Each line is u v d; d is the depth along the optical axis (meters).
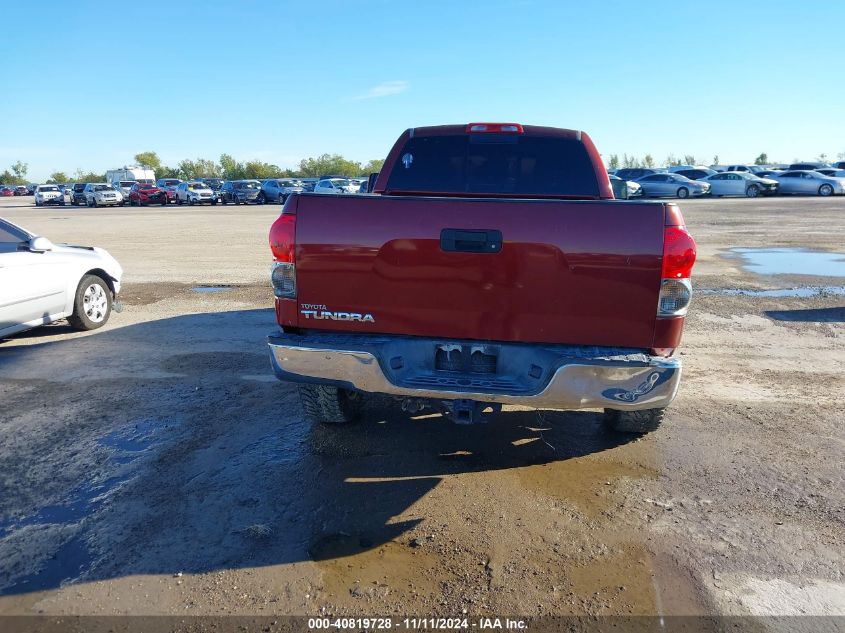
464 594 2.96
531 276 3.49
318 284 3.75
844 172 41.97
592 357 3.44
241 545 3.34
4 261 6.72
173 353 6.77
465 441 4.57
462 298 3.58
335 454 4.37
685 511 3.65
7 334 6.78
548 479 4.03
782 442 4.56
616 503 3.74
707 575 3.10
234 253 15.76
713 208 29.38
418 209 3.55
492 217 3.48
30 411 5.16
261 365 6.32
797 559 3.22
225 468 4.18
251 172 106.19
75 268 7.57
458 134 4.96
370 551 3.29
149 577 3.08
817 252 14.84
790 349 6.93
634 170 43.31
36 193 51.59
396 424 4.86
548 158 4.99
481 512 3.65
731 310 8.80
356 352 3.62
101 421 4.95
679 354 6.74
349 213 3.64
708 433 4.71
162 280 11.71
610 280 3.43
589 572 3.12
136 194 48.03
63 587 3.01
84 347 7.04
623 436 4.63
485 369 3.69
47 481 4.01
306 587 3.01
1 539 3.39
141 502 3.76
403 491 3.88
